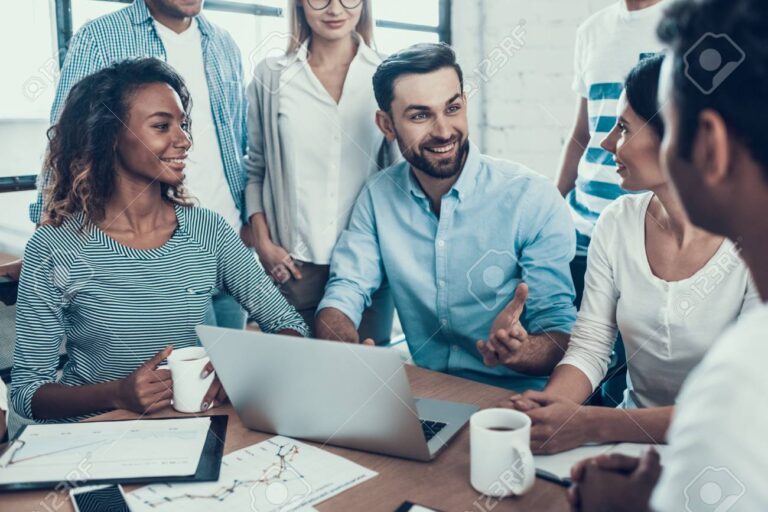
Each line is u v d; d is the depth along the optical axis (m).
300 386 0.95
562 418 0.96
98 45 1.65
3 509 0.83
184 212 1.42
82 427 1.04
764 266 0.43
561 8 2.59
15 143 2.05
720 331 1.13
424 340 1.67
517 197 1.52
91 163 1.30
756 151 0.41
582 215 1.87
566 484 0.85
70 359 1.36
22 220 2.10
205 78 1.78
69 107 1.33
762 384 0.38
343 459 0.94
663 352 1.19
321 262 1.78
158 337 1.34
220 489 0.86
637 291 1.20
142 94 1.30
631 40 1.71
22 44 2.02
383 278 1.73
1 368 1.86
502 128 2.82
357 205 1.67
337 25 1.65
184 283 1.37
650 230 1.20
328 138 1.74
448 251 1.56
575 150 1.97
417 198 1.57
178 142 1.34
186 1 1.67
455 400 1.13
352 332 1.50
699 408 0.40
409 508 0.80
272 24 2.41
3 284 1.74
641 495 0.67
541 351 1.34
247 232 1.93
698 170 0.44
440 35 2.88
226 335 0.96
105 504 0.82
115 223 1.33
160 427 1.04
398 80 1.49
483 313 1.58
